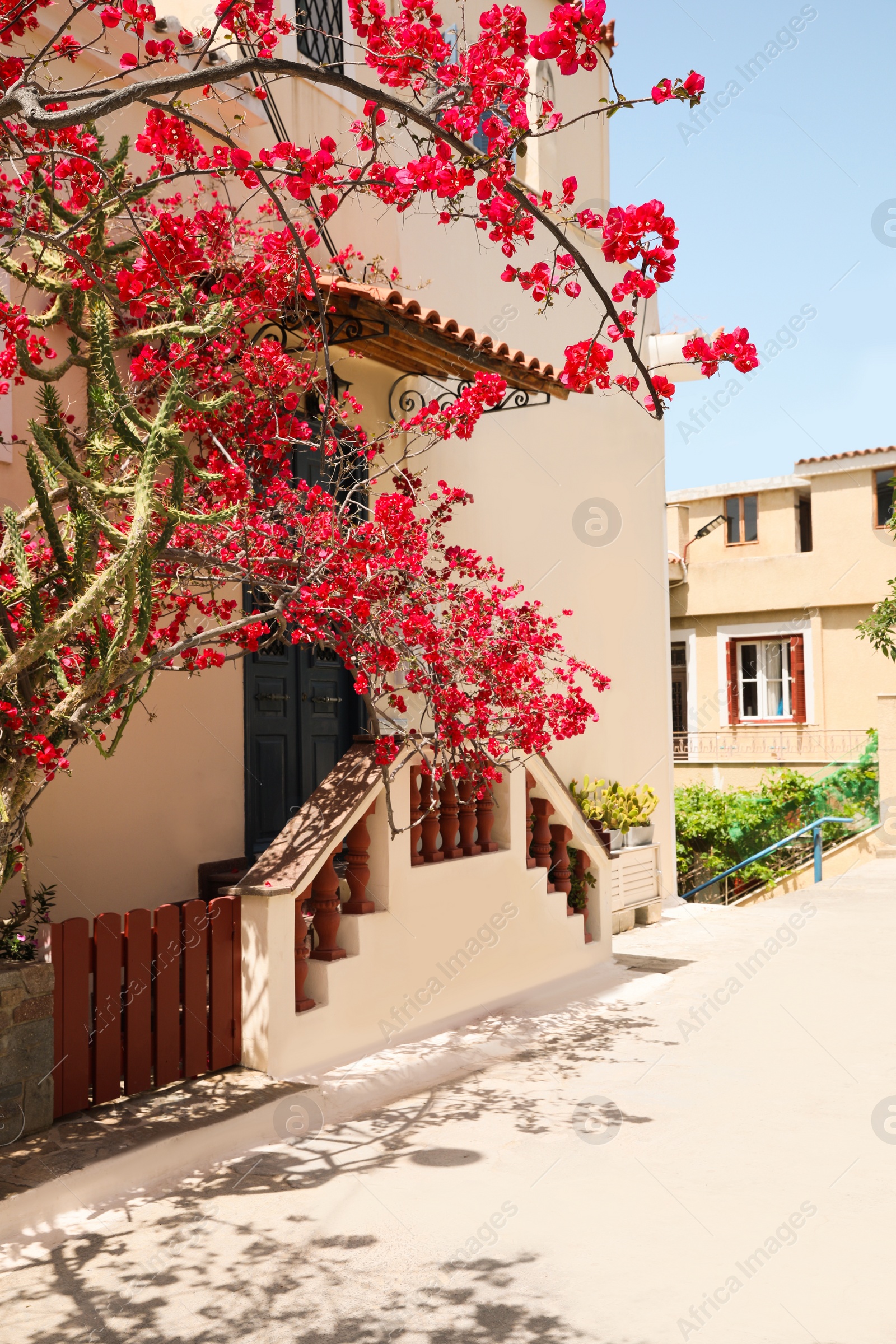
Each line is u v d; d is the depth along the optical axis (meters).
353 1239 3.90
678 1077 5.87
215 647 6.87
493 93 3.49
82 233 4.31
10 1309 3.40
